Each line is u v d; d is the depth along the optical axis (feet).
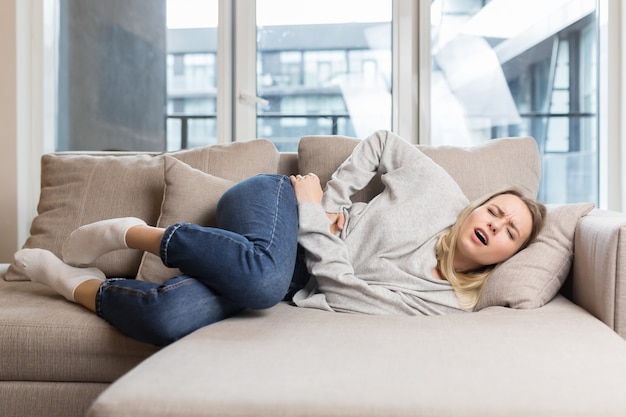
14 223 7.83
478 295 4.67
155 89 8.40
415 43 7.93
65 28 8.58
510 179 5.51
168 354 3.01
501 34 7.89
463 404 2.40
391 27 8.02
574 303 4.67
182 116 8.38
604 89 7.69
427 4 7.82
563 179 7.95
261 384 2.58
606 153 7.66
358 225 5.04
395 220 4.93
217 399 2.45
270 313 4.17
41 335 3.94
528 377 2.65
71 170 5.87
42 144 8.20
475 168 5.51
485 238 4.72
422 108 7.88
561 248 4.56
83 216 5.52
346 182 5.21
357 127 8.14
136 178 5.67
